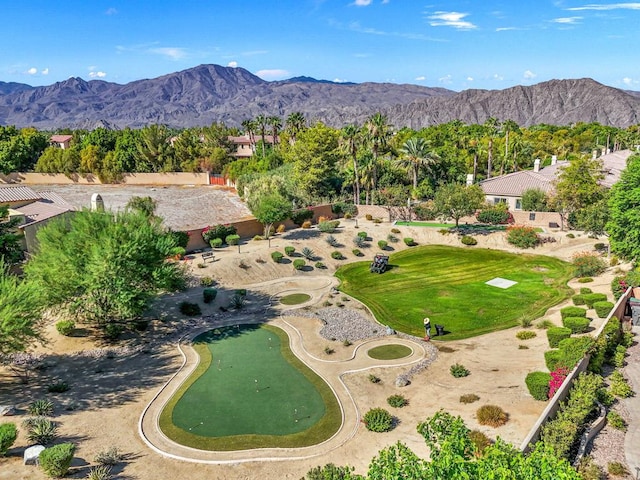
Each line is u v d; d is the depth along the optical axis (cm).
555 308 3934
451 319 3819
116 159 10719
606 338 2888
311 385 2769
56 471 1864
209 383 2792
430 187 7681
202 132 13825
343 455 2134
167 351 3203
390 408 2508
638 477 1867
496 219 6425
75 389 2672
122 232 3244
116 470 1992
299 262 4975
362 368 2977
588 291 4122
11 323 2459
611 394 2478
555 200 5959
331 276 4934
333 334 3509
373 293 4453
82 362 3005
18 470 1911
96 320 3512
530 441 1914
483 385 2666
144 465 2042
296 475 2003
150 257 3331
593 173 5984
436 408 2462
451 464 1284
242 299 4106
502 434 2136
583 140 13550
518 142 10444
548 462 1292
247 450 2164
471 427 2220
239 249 5072
